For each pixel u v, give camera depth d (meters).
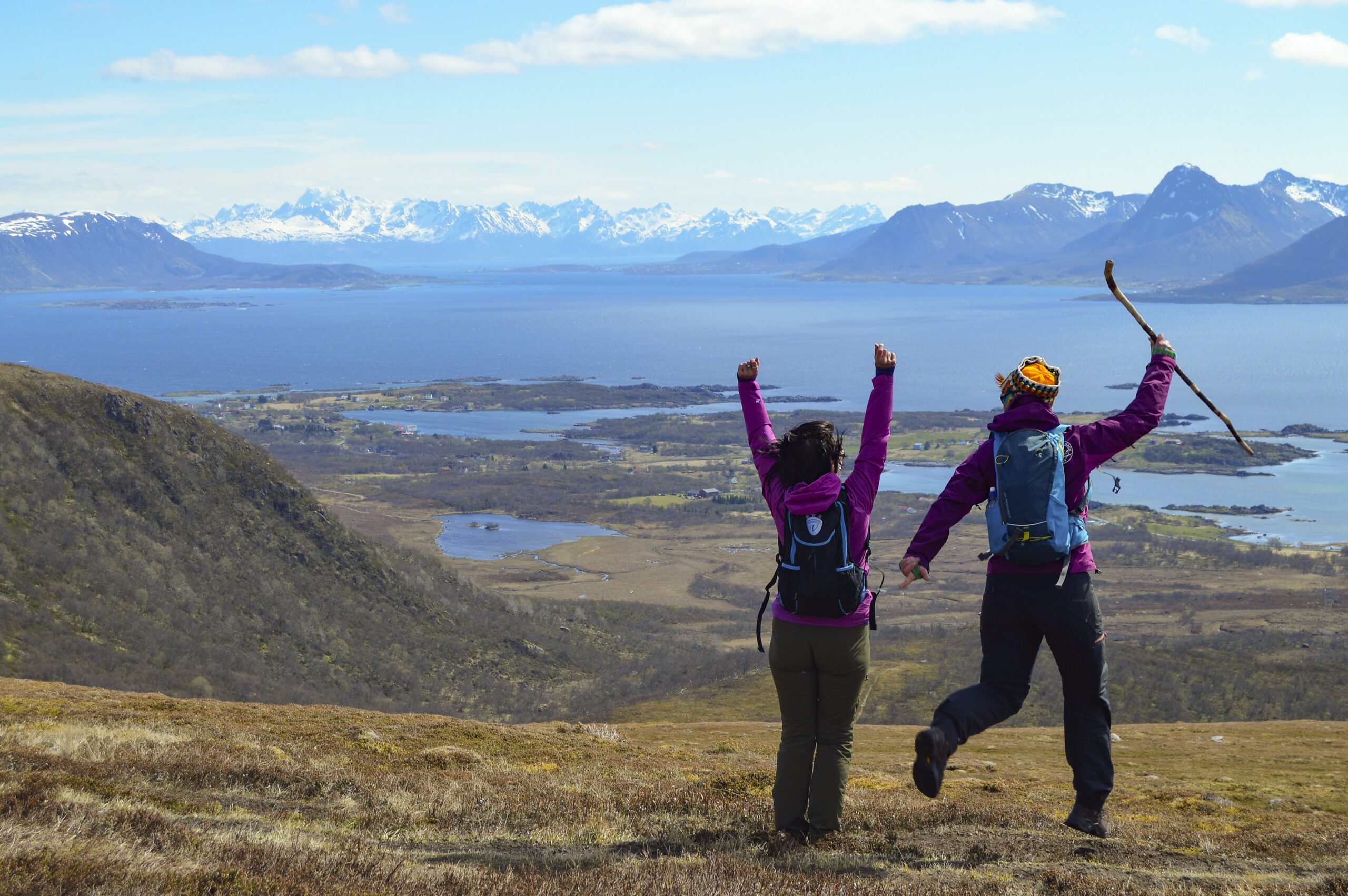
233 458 111.88
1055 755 22.83
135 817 5.89
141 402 108.69
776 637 6.56
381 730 16.08
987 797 13.65
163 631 79.75
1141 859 7.48
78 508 90.88
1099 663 5.77
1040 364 5.87
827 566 6.25
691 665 97.31
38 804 5.90
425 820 8.33
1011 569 5.78
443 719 18.36
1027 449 5.68
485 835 7.81
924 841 7.80
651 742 20.91
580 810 8.90
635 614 135.38
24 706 14.92
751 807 9.27
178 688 71.25
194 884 4.45
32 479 91.12
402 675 90.00
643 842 7.30
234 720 15.81
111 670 70.25
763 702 68.81
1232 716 55.31
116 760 9.74
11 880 4.14
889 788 13.84
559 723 19.61
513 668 98.19
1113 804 13.32
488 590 123.88
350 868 5.17
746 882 5.23
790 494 6.35
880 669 71.06
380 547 113.69
